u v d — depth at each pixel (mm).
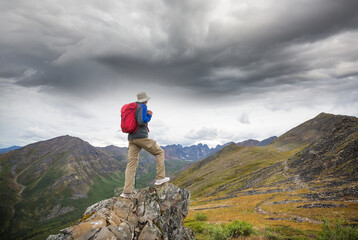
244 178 103000
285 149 186875
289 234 20969
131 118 6629
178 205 8023
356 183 43562
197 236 23766
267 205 43656
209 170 168500
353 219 25359
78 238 4672
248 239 19469
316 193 44562
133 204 6742
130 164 7047
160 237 6492
